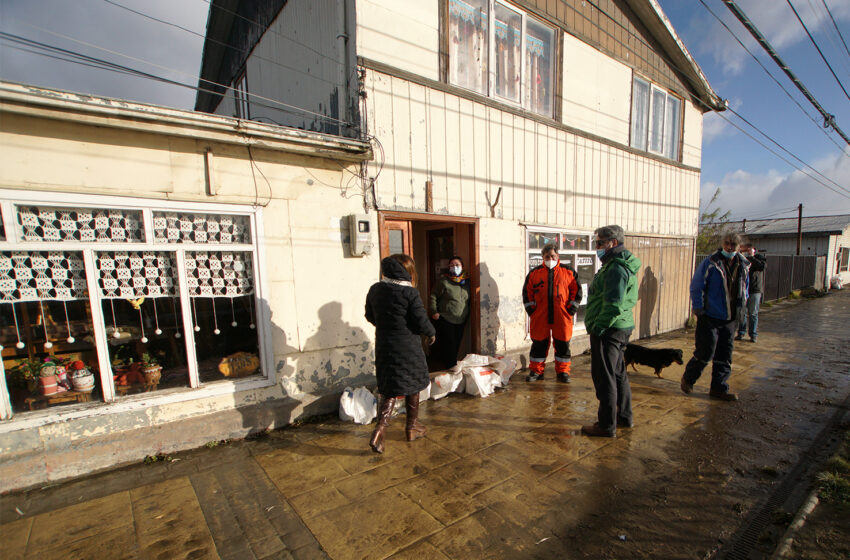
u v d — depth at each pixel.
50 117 2.59
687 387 4.63
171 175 3.16
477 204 5.10
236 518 2.46
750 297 7.48
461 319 5.00
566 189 6.22
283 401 3.76
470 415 4.07
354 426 3.80
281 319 3.72
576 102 6.28
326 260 3.95
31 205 2.72
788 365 5.93
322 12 4.43
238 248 3.51
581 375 5.49
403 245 4.77
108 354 3.07
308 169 3.78
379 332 3.29
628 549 2.19
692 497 2.68
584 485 2.82
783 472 2.99
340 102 4.20
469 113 4.92
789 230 22.98
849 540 2.20
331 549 2.19
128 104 2.73
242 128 3.18
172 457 3.19
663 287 8.37
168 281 3.29
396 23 4.20
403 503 2.60
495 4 5.18
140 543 2.24
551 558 2.12
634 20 7.21
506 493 2.71
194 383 3.39
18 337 2.86
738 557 2.13
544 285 5.04
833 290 19.05
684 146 8.75
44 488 2.77
